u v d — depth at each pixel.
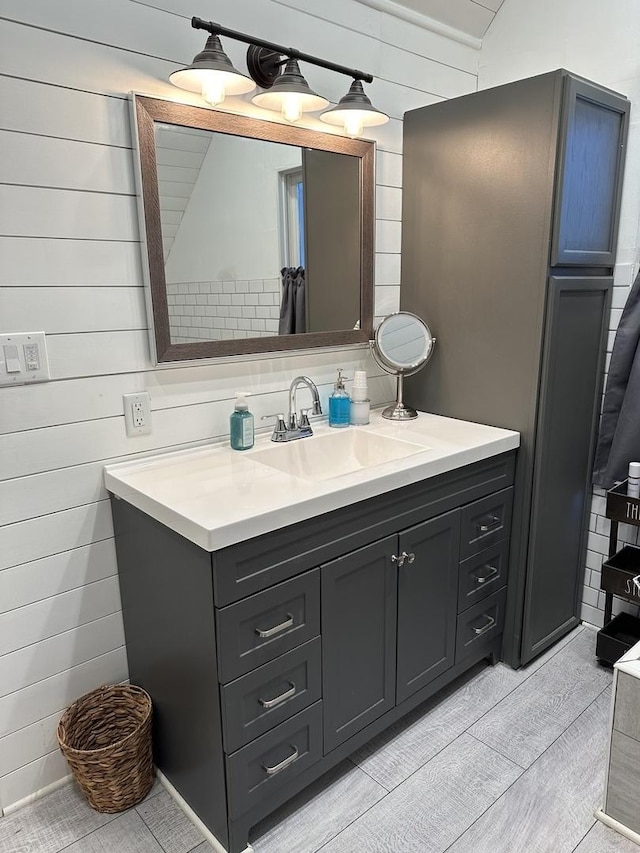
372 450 2.07
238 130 1.77
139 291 1.68
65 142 1.49
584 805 1.68
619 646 2.16
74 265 1.55
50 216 1.50
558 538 2.25
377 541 1.68
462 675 2.23
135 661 1.80
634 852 1.54
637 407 2.12
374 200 2.17
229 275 1.83
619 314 2.22
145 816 1.66
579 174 1.92
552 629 2.36
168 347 1.73
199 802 1.61
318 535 1.52
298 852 1.55
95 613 1.76
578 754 1.85
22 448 1.55
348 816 1.65
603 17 2.10
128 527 1.65
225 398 1.92
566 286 1.97
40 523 1.62
